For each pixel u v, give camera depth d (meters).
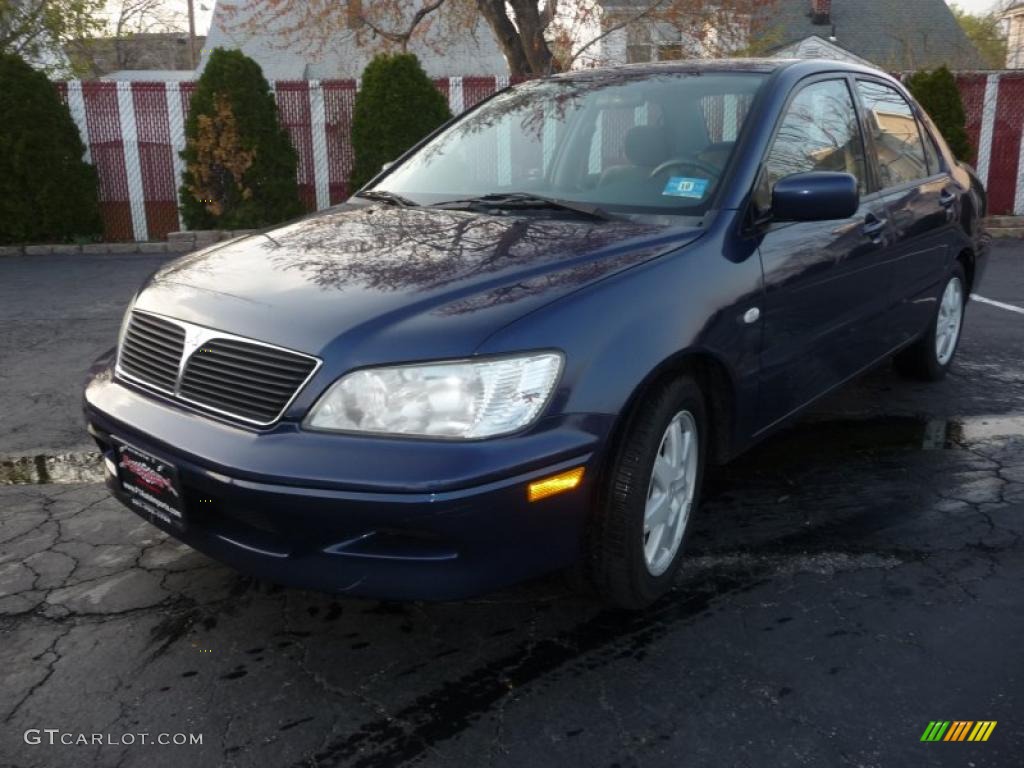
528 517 2.35
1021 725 2.36
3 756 2.26
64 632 2.79
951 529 3.48
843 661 2.63
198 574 3.15
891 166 4.34
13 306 7.81
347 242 2.96
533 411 2.34
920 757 2.24
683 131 3.49
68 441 4.53
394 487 2.21
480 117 4.09
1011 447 4.34
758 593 3.01
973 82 12.28
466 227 3.06
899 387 5.27
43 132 11.23
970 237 5.11
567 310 2.47
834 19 32.22
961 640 2.73
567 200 3.37
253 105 11.49
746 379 3.07
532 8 13.87
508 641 2.74
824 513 3.63
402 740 2.31
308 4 16.84
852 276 3.71
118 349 2.93
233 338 2.48
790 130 3.51
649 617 2.87
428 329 2.36
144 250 11.44
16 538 3.43
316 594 3.01
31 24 17.06
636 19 14.69
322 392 2.32
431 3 16.98
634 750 2.27
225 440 2.38
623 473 2.60
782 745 2.28
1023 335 6.45
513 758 2.24
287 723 2.38
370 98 11.77
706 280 2.86
